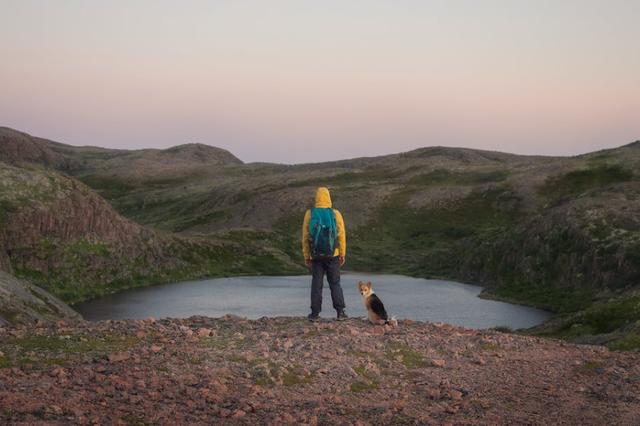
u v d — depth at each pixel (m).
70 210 75.62
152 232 87.94
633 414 8.03
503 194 125.38
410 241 112.88
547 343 12.48
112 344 9.41
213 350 9.45
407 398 8.24
